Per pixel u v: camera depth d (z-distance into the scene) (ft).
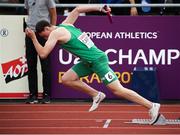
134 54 85.30
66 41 63.36
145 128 65.92
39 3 79.36
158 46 85.30
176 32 85.25
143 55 85.35
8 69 85.51
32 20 79.82
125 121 70.79
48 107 81.15
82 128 66.08
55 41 62.75
